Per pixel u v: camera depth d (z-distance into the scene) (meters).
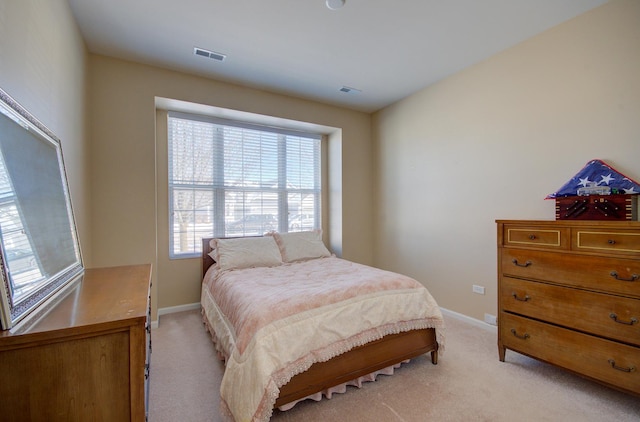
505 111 2.60
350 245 4.07
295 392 1.57
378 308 1.93
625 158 1.93
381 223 4.07
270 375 1.41
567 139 2.21
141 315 0.90
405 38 2.40
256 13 2.08
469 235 2.92
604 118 2.02
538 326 1.92
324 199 4.29
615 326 1.59
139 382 0.89
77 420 0.83
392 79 3.16
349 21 2.18
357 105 3.92
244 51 2.59
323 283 2.18
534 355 1.94
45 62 1.50
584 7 2.04
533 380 1.91
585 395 1.75
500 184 2.65
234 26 2.23
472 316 2.89
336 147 4.09
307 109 3.72
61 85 1.77
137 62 2.76
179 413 1.61
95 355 0.85
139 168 2.75
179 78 2.94
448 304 3.13
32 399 0.79
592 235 1.68
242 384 1.41
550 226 1.86
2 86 1.06
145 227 2.77
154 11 2.05
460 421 1.54
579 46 2.13
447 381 1.91
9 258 0.85
